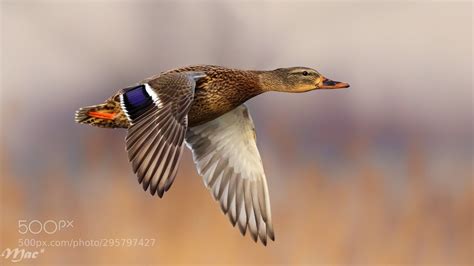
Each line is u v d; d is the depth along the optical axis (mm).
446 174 16422
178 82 10242
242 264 15000
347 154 16453
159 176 9633
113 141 16406
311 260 15016
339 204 15469
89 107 10484
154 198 15367
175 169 9719
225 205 11383
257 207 11391
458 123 25234
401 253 15109
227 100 11281
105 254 14961
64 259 15031
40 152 16938
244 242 15109
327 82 11977
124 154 16266
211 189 11406
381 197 15500
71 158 16547
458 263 15336
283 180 16062
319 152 16719
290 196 15531
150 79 10445
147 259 14875
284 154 16422
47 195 15461
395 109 24312
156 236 15008
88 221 15211
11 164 15594
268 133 16719
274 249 15125
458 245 15398
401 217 15391
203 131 11484
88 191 15703
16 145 16109
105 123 10562
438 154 18047
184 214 15242
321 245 15094
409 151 16031
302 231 15227
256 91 11648
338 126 21109
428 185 15703
